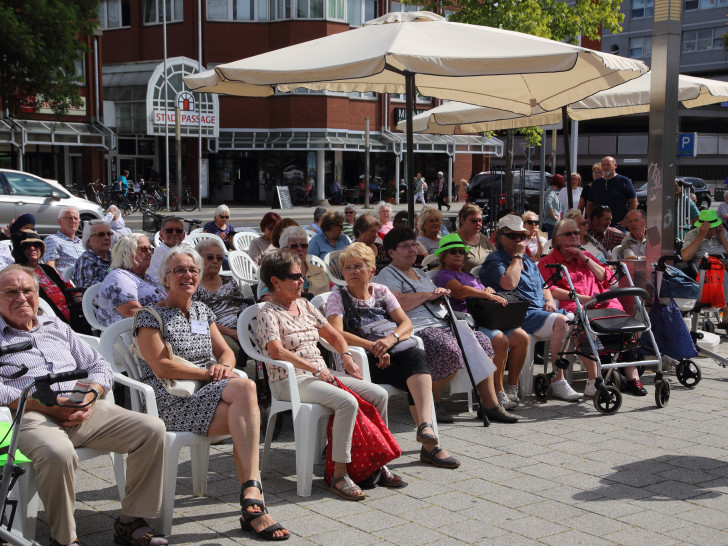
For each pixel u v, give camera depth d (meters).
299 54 7.57
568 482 5.05
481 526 4.38
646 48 54.09
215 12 39.88
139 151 39.84
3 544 3.54
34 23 25.33
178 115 34.53
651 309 7.49
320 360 5.23
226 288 6.75
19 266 4.38
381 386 5.65
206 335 4.87
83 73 35.69
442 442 5.85
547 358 7.35
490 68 6.60
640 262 7.87
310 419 4.81
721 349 8.95
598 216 9.73
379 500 4.76
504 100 9.94
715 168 48.94
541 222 16.05
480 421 6.39
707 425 6.27
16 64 25.69
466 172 48.00
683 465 5.36
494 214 17.98
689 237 9.88
